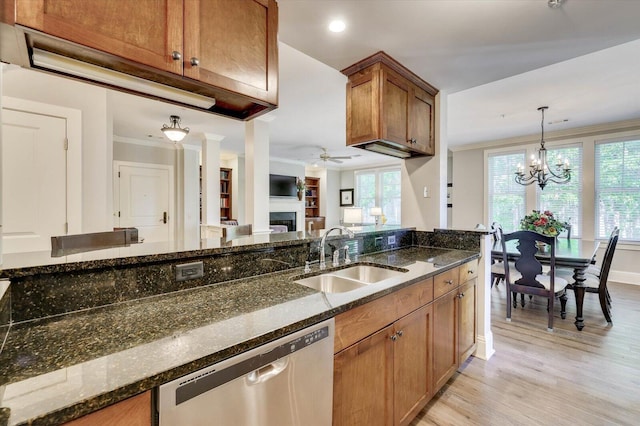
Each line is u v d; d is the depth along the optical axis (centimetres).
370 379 138
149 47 104
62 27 88
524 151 563
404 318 160
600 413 184
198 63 115
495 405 192
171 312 108
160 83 124
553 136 530
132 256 119
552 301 305
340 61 226
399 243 279
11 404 58
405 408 163
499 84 325
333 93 346
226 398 83
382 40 199
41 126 248
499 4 165
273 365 94
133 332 91
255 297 126
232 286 142
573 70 293
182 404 74
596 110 412
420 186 296
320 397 110
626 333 296
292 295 129
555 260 317
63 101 261
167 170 592
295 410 101
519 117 441
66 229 258
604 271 317
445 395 203
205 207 526
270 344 93
